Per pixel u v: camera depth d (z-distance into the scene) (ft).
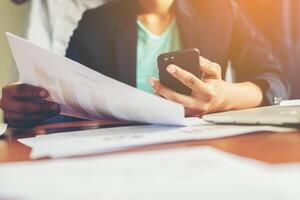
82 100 1.63
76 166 0.74
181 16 3.41
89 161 0.79
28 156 1.05
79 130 1.68
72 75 1.51
